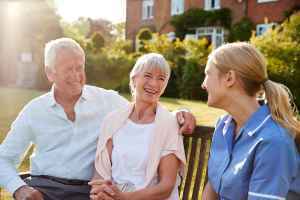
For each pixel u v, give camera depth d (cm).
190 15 2550
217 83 231
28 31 2312
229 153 230
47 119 314
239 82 226
